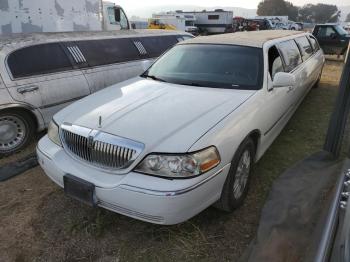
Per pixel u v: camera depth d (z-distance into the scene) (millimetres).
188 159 2451
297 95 5125
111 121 2801
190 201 2455
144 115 2877
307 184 3479
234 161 2844
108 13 10391
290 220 2916
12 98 4387
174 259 2635
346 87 3846
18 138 4621
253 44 4066
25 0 6969
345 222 1711
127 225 3010
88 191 2621
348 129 5051
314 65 6449
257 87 3570
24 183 3785
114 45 5977
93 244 2801
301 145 4762
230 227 2975
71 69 5125
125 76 5965
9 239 2869
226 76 3723
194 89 3508
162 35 7137
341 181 2408
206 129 2682
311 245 2357
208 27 36625
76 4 8086
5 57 4410
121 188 2479
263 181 3727
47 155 2979
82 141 2762
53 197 3475
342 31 15281
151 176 2471
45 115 4809
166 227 2971
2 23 6645
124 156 2555
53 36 5133
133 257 2660
